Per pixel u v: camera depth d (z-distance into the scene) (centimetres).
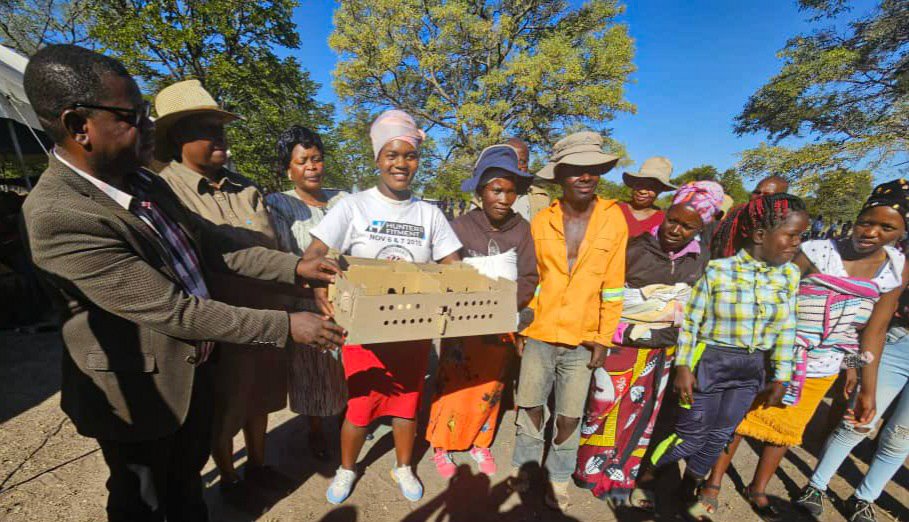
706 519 243
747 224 211
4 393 347
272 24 1616
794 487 278
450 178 1878
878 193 216
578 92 1839
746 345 211
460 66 2122
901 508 266
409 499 243
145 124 135
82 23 1869
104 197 128
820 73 1504
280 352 238
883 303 222
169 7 1425
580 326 219
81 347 135
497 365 254
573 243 222
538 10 2116
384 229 217
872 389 230
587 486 261
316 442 277
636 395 239
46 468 253
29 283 526
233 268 185
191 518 177
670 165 309
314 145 275
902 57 1451
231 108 1591
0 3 1830
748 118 1822
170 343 144
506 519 234
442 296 159
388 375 220
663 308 222
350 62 2009
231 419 216
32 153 812
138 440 143
